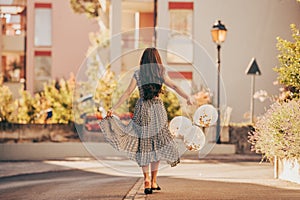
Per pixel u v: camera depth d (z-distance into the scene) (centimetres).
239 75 2645
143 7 2977
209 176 1265
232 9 2662
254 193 880
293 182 1059
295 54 1193
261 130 1148
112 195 922
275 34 2662
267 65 2653
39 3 3291
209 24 2662
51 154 1898
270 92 2638
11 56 3284
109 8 3189
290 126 1064
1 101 2005
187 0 2670
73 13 3322
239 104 2633
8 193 1016
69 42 3312
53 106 2033
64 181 1212
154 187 912
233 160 1769
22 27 3294
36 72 3281
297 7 2659
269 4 2661
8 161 1755
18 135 1920
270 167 1527
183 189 939
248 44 2655
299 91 1201
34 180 1244
